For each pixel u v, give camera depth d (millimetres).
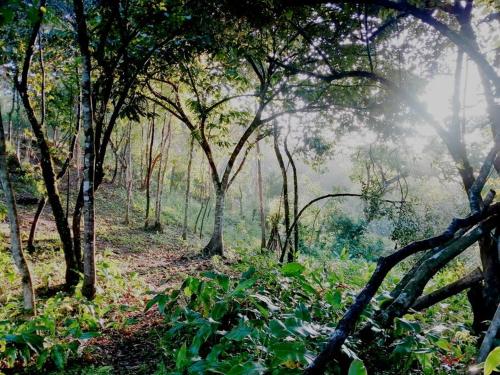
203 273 4586
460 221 3236
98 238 14602
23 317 5566
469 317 6523
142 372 4348
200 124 14242
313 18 7328
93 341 5355
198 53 8273
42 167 7820
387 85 6363
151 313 6809
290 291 5863
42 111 7910
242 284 4328
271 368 2990
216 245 14312
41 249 10906
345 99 9688
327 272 7727
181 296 5875
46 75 9062
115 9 7066
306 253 17078
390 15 6359
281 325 3324
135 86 9539
